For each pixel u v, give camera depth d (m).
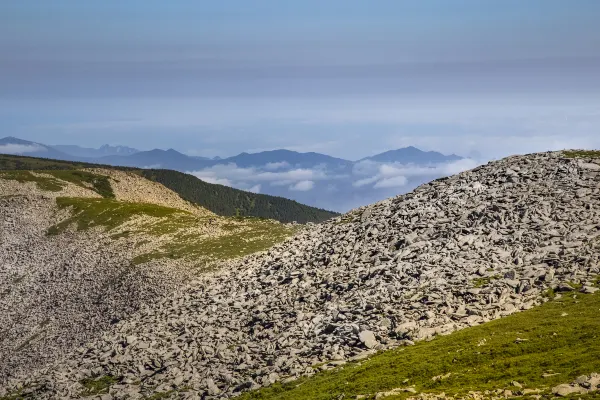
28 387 71.75
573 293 54.12
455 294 60.53
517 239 67.88
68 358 80.50
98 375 69.94
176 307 86.44
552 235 66.25
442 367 46.78
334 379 50.84
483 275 62.47
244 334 70.25
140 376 66.62
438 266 67.56
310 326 65.31
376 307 63.00
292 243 98.88
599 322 46.91
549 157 90.31
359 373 50.12
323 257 84.12
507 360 44.62
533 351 45.41
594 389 36.56
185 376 63.06
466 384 42.88
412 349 52.19
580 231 65.56
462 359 47.12
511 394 39.09
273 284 82.25
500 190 82.12
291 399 49.03
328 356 57.06
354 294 69.00
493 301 57.25
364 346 56.44
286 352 61.19
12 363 96.56
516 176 85.25
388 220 86.88
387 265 72.75
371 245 81.56
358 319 62.12
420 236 77.12
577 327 46.94
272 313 72.56
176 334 75.31
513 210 74.75
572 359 41.81
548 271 59.06
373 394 45.56
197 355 67.12
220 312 78.25
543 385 39.44
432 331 54.59
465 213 78.06
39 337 104.62
